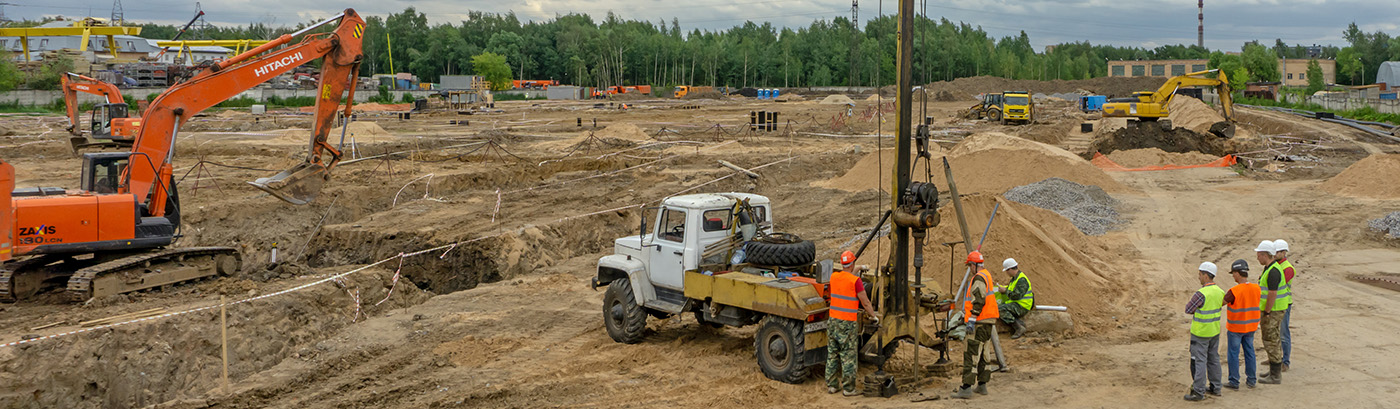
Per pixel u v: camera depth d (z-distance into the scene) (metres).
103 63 83.88
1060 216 21.19
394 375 12.16
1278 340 11.15
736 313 12.04
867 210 25.77
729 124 63.03
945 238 15.32
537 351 13.16
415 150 40.00
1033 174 28.62
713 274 12.16
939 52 166.75
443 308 15.73
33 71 76.25
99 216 14.04
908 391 11.12
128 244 14.37
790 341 11.16
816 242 21.56
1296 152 42.88
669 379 11.81
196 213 22.28
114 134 26.88
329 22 17.50
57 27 81.12
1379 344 13.03
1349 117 68.38
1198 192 30.20
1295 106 84.69
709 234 12.66
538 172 33.31
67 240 13.75
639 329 13.27
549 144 44.47
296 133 43.88
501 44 161.88
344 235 21.28
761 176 32.91
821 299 11.15
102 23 83.56
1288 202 27.75
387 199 26.27
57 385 10.67
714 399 10.93
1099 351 12.88
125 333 11.59
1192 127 54.59
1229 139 45.28
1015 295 13.34
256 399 11.23
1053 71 179.12
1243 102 93.25
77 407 10.76
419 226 21.77
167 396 11.51
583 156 37.72
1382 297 16.12
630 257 13.71
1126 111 51.12
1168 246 21.45
